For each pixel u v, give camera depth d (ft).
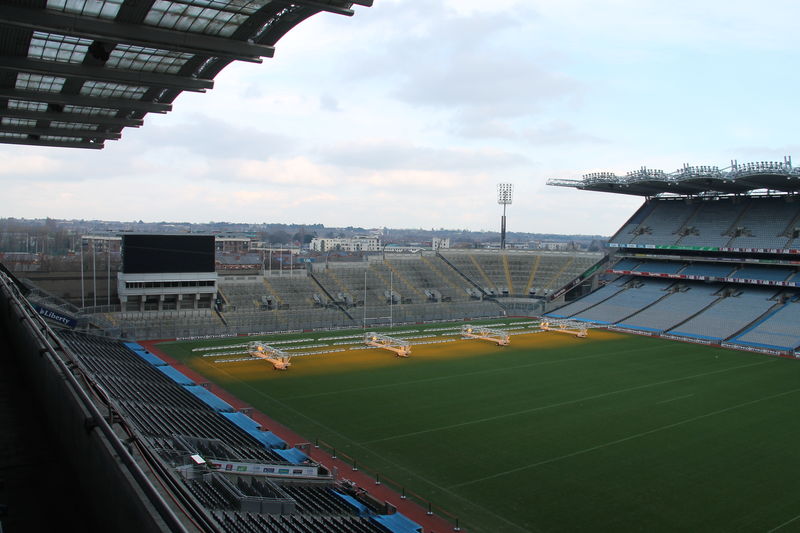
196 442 109.09
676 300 335.88
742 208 353.31
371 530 83.71
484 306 364.38
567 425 148.25
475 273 409.49
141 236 265.34
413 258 410.72
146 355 216.74
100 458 35.32
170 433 112.88
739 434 142.72
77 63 98.99
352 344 258.37
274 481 102.37
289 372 203.41
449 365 219.41
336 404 164.96
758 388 190.39
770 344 263.90
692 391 185.16
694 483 112.98
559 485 111.86
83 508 38.24
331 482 108.37
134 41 83.97
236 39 90.12
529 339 282.77
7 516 36.40
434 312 345.10
